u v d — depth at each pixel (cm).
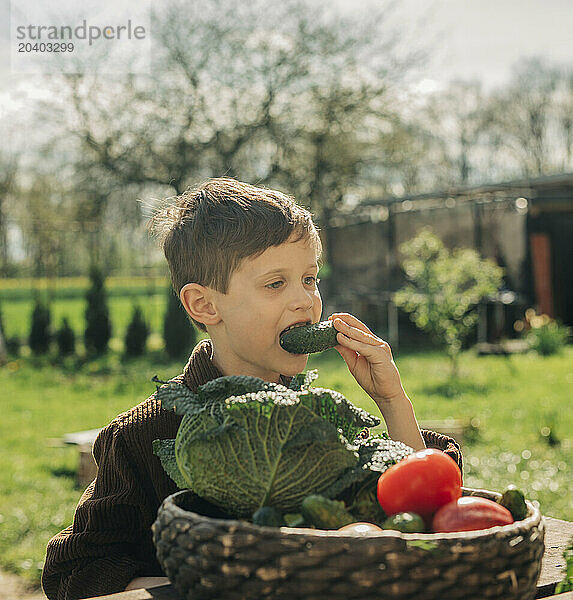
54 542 156
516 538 91
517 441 762
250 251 151
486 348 1528
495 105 2914
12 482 676
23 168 2200
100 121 2078
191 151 2092
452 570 87
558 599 109
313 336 149
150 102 2077
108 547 153
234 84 2120
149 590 116
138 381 1303
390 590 85
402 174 2670
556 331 1488
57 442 836
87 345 1769
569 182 1744
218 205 159
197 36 2072
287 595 86
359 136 2289
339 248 2094
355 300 2016
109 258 2353
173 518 96
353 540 86
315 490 106
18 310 2547
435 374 1252
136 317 1714
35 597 443
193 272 160
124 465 159
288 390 112
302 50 2116
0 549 518
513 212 1716
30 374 1429
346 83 2202
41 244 2180
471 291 1302
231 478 106
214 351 165
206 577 90
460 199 1823
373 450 114
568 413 888
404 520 96
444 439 163
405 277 1867
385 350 156
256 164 2239
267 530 88
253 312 153
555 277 1720
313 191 2264
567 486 604
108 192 2078
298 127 2188
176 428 163
